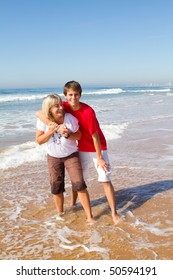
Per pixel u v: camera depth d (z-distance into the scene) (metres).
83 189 4.08
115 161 7.14
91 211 4.26
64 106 4.02
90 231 3.90
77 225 4.07
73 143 4.05
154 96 38.75
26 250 3.49
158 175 6.11
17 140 9.45
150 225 4.03
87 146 4.20
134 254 3.37
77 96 3.85
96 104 23.89
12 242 3.66
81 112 3.95
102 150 4.18
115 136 9.99
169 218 4.23
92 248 3.50
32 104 25.47
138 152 7.97
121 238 3.70
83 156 4.29
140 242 3.61
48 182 5.77
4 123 13.05
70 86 3.81
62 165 4.19
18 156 7.28
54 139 3.96
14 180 5.84
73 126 3.89
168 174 6.15
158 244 3.56
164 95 41.69
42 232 3.90
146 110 18.67
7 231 3.93
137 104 23.81
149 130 11.27
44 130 3.96
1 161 6.88
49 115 3.84
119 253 3.39
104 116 15.54
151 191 5.26
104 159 4.18
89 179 5.90
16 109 20.16
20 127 11.99
